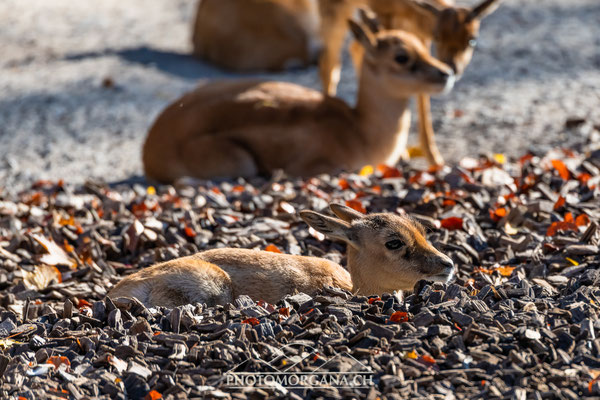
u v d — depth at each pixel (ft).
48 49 104.47
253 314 28.63
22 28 114.73
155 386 24.73
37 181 63.05
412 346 25.52
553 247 36.19
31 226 46.68
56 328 29.86
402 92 58.18
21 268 40.60
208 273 32.35
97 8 127.75
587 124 66.08
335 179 52.21
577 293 29.07
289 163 58.90
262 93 60.34
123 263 41.78
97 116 80.02
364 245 33.76
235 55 98.53
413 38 58.65
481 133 68.44
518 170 50.26
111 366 26.02
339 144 58.80
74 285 38.29
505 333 26.04
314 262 34.22
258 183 56.13
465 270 36.01
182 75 95.04
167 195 51.37
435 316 27.14
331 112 59.47
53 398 24.08
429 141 62.18
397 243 33.06
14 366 26.40
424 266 32.91
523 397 22.66
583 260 34.63
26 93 87.20
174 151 59.72
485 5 61.57
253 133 58.59
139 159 68.80
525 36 101.30
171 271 32.27
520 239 38.22
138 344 26.99
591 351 24.93
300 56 99.81
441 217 40.34
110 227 45.37
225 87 61.41
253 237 41.19
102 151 70.74
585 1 118.32
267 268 33.42
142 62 99.14
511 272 34.47
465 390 23.38
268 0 97.19
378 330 26.43
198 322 28.55
